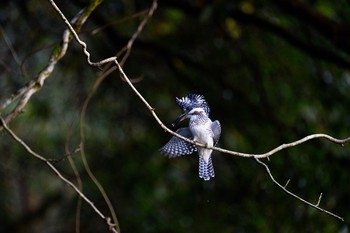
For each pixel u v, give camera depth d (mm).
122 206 15555
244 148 14094
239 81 14547
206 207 14461
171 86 14734
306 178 13164
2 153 16031
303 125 13625
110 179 15750
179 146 8141
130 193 15547
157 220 14898
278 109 14078
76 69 14578
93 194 15859
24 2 13680
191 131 8062
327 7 13398
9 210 18047
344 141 6684
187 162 15266
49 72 7703
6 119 7527
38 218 18156
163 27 14258
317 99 13789
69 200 17953
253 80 14336
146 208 15078
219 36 13656
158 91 14883
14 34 14109
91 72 14555
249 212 13844
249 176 13922
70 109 15172
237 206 14047
